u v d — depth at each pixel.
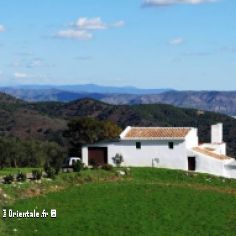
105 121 131.00
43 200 90.25
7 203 86.00
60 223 78.81
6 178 96.38
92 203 90.31
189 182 111.38
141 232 76.69
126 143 125.44
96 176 107.19
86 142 128.00
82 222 79.94
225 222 84.50
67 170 112.88
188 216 86.31
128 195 96.81
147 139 123.62
